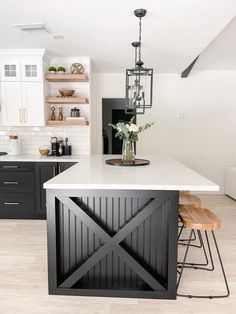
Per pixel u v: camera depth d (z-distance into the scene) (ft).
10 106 13.69
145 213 6.84
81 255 7.36
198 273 8.27
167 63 15.14
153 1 7.69
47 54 13.57
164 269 7.20
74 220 7.24
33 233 11.41
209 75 17.76
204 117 18.04
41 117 13.66
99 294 7.14
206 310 6.59
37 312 6.48
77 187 6.55
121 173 8.06
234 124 18.10
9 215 13.25
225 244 10.36
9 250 9.77
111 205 7.15
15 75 13.47
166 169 8.86
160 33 10.36
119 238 6.98
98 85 17.90
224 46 14.30
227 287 7.25
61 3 7.85
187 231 11.57
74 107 14.79
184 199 9.14
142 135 18.22
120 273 7.39
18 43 11.91
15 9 8.28
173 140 18.24
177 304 6.82
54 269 7.11
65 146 14.53
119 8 8.16
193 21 9.13
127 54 13.47
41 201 13.08
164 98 17.93
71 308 6.64
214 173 18.47
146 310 6.59
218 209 14.94
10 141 14.26
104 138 18.26
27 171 12.99
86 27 9.78
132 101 9.02
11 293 7.22
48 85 14.42
